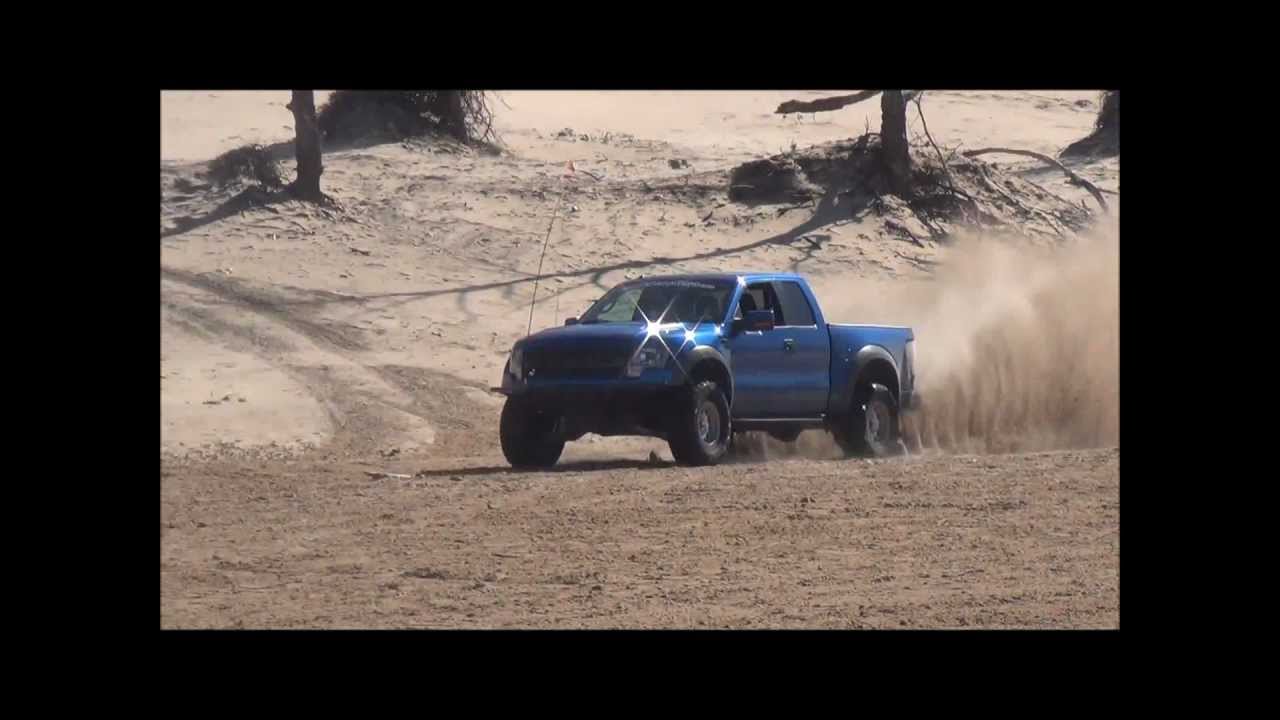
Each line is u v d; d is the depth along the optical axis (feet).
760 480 181.98
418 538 152.46
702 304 208.85
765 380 208.44
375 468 210.38
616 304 213.87
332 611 123.65
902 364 227.20
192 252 358.02
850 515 161.27
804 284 217.97
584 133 556.51
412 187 411.95
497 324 328.29
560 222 390.21
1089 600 125.59
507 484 183.11
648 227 388.57
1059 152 506.07
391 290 343.87
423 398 280.10
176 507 171.94
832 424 218.79
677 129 595.06
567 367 199.62
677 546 147.33
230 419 254.47
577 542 149.48
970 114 602.44
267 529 158.30
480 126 498.28
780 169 409.69
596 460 223.71
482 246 374.02
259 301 330.13
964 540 148.97
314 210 387.75
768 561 140.77
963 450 238.68
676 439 197.57
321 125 463.42
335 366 294.66
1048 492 172.35
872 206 393.91
